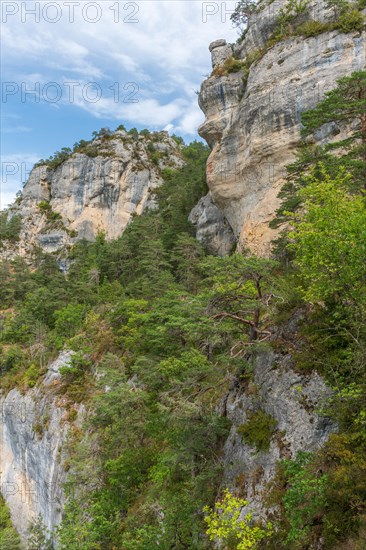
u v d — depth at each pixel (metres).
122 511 20.59
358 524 9.22
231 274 15.56
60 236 96.25
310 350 13.62
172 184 78.75
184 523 14.76
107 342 35.91
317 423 12.05
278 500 11.62
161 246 46.09
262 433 13.59
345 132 29.05
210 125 40.88
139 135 115.12
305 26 34.38
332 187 12.10
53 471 31.48
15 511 38.72
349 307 11.41
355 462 9.59
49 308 54.31
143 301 35.62
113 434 21.98
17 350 49.22
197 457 16.16
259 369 15.41
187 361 17.47
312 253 11.30
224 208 40.75
